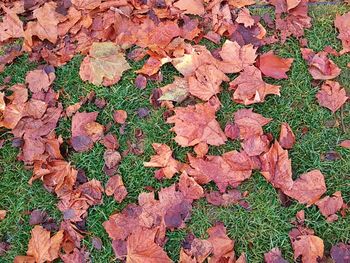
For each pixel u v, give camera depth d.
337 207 2.35
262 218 2.38
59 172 2.47
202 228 2.38
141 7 2.90
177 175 2.49
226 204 2.41
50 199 2.46
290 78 2.70
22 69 2.80
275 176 2.40
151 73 2.70
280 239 2.34
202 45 2.80
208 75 2.62
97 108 2.67
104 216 2.41
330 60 2.68
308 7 2.90
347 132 2.56
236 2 2.90
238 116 2.55
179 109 2.56
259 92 2.59
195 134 2.50
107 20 2.87
